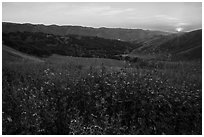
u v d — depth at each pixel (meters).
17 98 7.96
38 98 8.04
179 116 7.33
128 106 7.90
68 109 7.49
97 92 8.57
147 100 7.96
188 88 9.36
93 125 6.58
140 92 8.43
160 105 7.68
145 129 6.78
